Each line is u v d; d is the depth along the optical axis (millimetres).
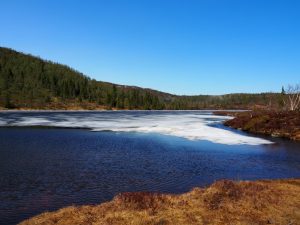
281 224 11938
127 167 25125
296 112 63031
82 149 33719
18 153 30406
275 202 14352
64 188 19031
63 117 98750
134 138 44625
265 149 36031
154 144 38625
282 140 44312
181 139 43906
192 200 14305
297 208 13750
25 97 179000
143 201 13664
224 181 16672
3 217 14219
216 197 14586
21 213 14750
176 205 13656
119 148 34938
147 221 11805
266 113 69688
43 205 15906
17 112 130875
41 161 26828
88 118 96312
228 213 12914
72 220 12141
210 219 12266
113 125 69375
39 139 41562
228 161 28578
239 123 66312
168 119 98438
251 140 43688
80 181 20688
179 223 11820
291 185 18281
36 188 18938
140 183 20469
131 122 80750
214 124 75938
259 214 12875
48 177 21578
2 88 181000
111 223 11617
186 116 124438
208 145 38406
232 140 43438
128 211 12781
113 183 20344
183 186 19953
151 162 27328
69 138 43375
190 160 28609
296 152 34188
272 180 19922
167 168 25047
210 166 26219
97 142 39656
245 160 29281
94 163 26438
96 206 13891
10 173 22484
